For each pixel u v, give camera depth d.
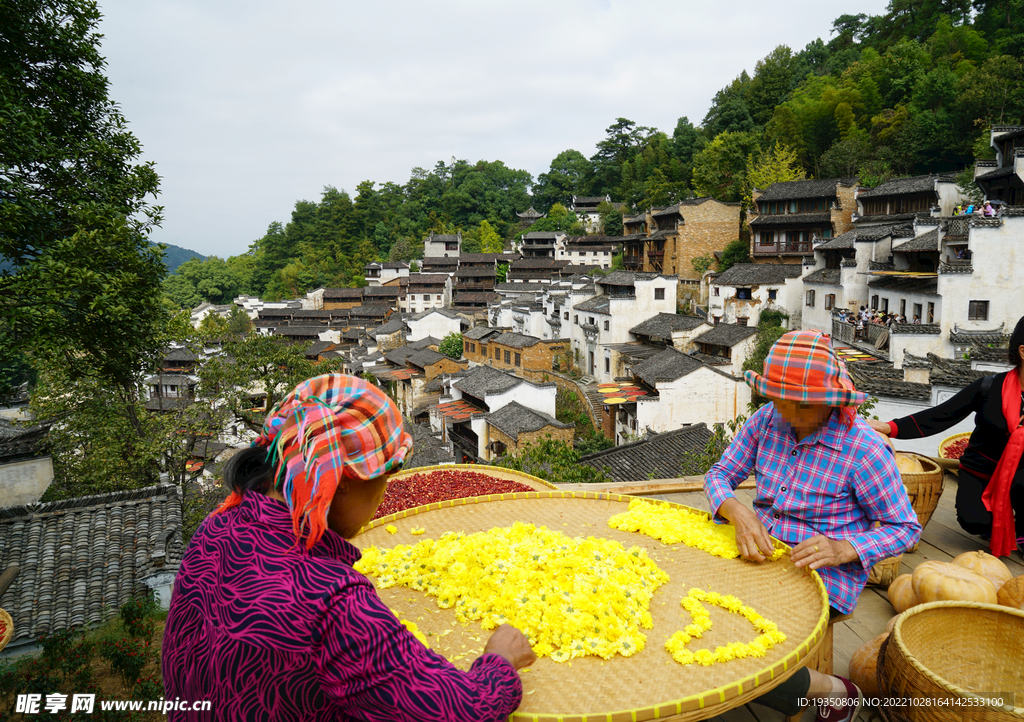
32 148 7.44
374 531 2.58
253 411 19.89
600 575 2.07
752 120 50.19
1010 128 26.17
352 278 78.25
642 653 1.73
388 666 1.10
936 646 2.03
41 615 8.66
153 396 36.97
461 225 87.69
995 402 3.15
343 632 1.09
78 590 9.11
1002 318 20.22
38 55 8.18
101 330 8.52
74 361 9.32
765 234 38.78
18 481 12.42
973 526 3.32
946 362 15.09
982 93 35.84
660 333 30.00
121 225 7.98
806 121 44.50
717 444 12.38
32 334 7.30
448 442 29.39
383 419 1.25
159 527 10.48
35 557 9.72
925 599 2.62
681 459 16.06
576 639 1.74
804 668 2.04
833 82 47.12
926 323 21.56
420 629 1.85
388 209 89.12
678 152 57.28
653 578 2.15
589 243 61.34
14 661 8.08
